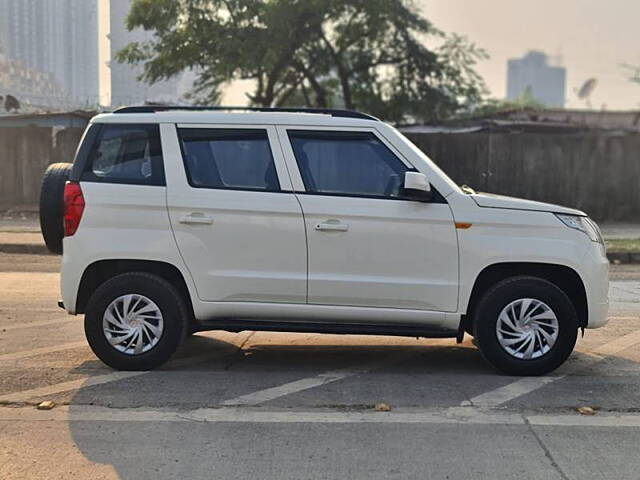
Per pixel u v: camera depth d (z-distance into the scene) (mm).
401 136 5816
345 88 27188
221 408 5000
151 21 22609
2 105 22844
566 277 5875
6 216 18203
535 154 18984
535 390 5469
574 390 5480
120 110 5969
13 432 4520
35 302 8875
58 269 12023
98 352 5781
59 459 4129
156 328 5777
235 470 4000
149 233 5664
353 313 5688
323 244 5621
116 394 5266
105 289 5734
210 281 5680
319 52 25656
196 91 26438
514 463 4125
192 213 5656
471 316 5848
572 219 5758
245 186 5723
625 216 19266
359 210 5605
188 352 6555
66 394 5250
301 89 29141
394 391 5430
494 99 28359
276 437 4484
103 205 5664
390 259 5621
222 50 22297
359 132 5766
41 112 22094
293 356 6477
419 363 6266
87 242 5656
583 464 4121
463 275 5641
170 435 4500
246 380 5684
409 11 25922
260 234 5648
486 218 5637
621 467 4082
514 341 5758
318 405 5086
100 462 4090
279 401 5168
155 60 23219
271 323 5754
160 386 5469
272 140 5770
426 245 5617
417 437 4504
